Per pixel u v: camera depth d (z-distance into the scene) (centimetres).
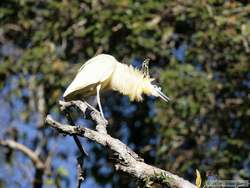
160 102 1415
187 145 1506
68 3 1515
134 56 1457
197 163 1432
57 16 1531
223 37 1426
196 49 1456
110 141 611
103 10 1482
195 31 1504
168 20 1480
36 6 1576
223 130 1470
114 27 1455
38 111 1580
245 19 1444
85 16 1480
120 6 1471
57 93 1480
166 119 1429
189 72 1414
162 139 1448
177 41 1548
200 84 1405
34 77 1512
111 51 1503
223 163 1424
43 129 1606
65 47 1516
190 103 1398
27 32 1593
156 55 1512
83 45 1523
